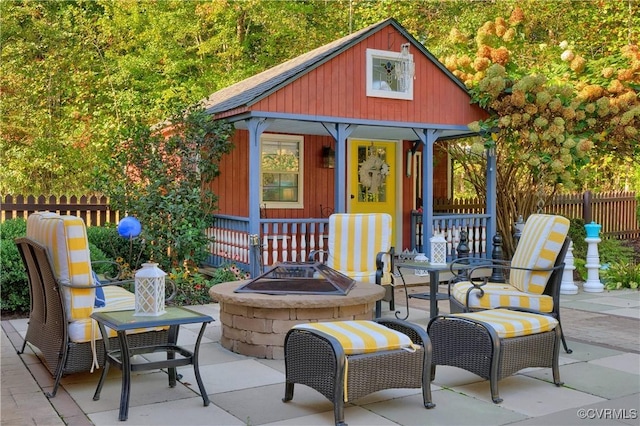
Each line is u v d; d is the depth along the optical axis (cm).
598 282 929
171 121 938
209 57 1934
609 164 1426
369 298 534
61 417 379
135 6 1831
